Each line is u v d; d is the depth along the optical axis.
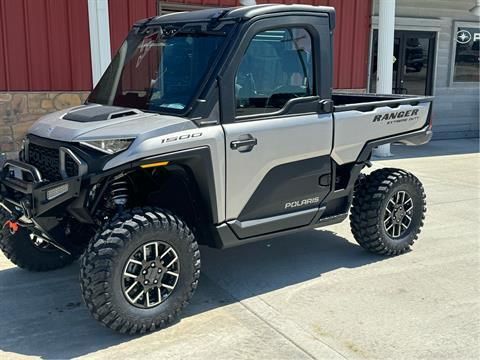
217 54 3.76
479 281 4.48
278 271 4.67
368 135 4.67
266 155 3.96
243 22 3.80
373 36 11.70
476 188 8.00
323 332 3.60
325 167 4.41
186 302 3.69
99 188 3.47
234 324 3.71
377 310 3.93
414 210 5.12
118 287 3.34
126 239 3.33
